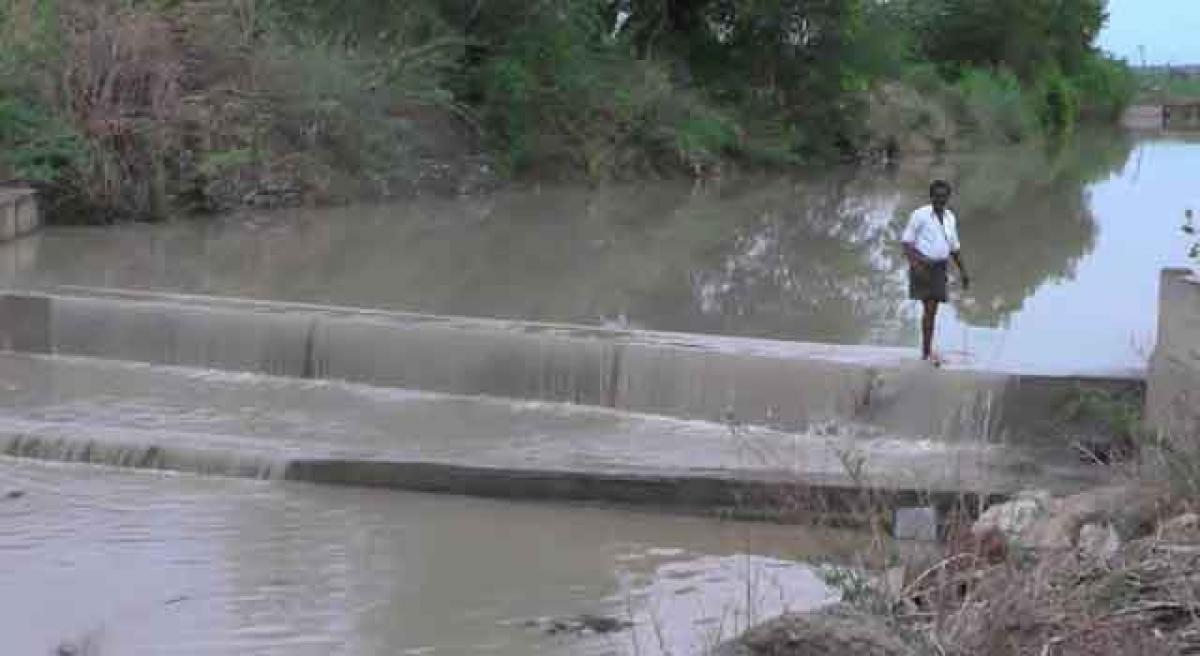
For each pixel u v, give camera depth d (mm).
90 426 11602
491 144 32219
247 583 8453
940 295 12812
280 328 13898
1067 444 11531
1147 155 54656
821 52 42938
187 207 23656
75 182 22172
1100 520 7539
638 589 8516
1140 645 5680
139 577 8508
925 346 12891
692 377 12672
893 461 11203
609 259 21172
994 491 9688
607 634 7750
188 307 14359
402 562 8938
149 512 9750
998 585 6176
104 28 23172
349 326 13695
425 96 29375
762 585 8555
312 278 18094
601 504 10227
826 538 8766
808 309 17375
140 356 14352
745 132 40438
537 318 15992
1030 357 13859
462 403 13062
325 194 26172
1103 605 6121
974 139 56250
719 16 42750
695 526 9852
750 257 22109
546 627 7852
